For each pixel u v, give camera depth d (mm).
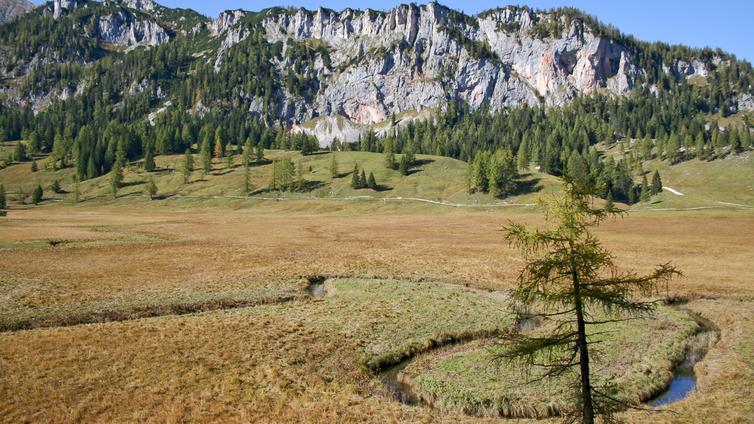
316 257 59281
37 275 47000
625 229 88938
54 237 72750
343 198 152375
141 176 187000
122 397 21281
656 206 143875
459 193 149375
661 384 23266
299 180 165875
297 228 94250
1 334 29516
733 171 183250
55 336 29078
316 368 25531
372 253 62531
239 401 21344
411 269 52062
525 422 19891
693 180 185250
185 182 176250
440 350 28859
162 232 84312
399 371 25891
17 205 154375
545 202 13930
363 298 39656
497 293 42500
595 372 24266
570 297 13500
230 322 32500
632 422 19141
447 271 51000
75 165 199500
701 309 36188
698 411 20000
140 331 30172
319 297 41656
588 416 13539
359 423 19703
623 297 13398
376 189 159000
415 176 172000
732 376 23406
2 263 52812
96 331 30141
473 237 79688
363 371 25531
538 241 13336
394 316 34312
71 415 19625
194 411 20281
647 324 31984
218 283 44656
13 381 22547
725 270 49875
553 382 23156
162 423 19328
